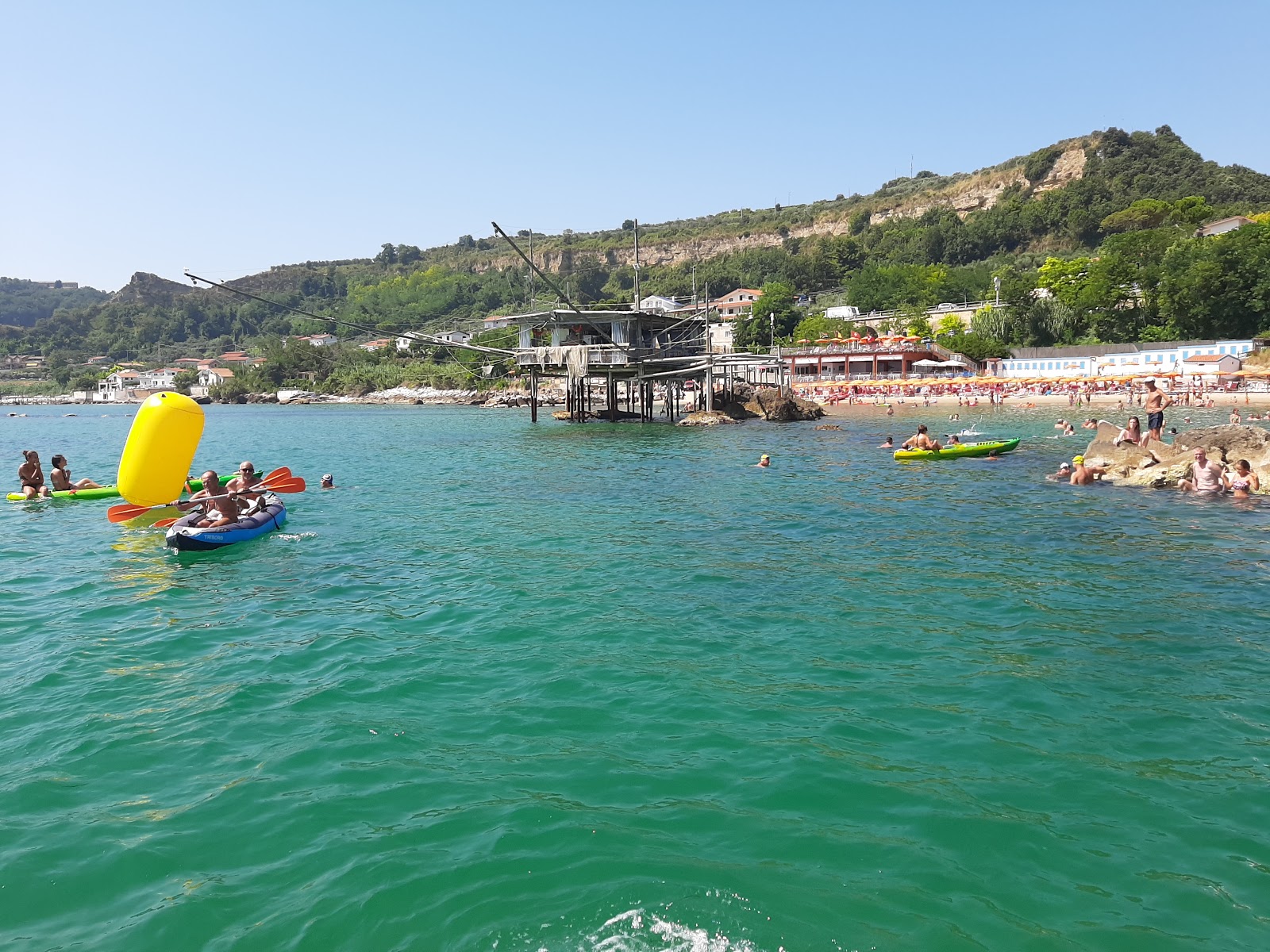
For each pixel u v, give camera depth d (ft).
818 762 25.44
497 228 114.52
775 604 42.86
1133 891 19.16
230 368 586.86
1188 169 489.26
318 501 78.13
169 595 45.91
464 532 62.80
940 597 43.57
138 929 18.24
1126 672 32.60
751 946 17.40
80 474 113.19
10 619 41.81
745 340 402.93
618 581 47.85
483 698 30.94
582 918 18.30
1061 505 70.44
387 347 479.82
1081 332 285.02
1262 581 45.70
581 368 171.12
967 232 489.26
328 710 30.01
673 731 27.89
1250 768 24.88
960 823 22.00
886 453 116.88
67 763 26.07
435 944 17.57
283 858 20.80
